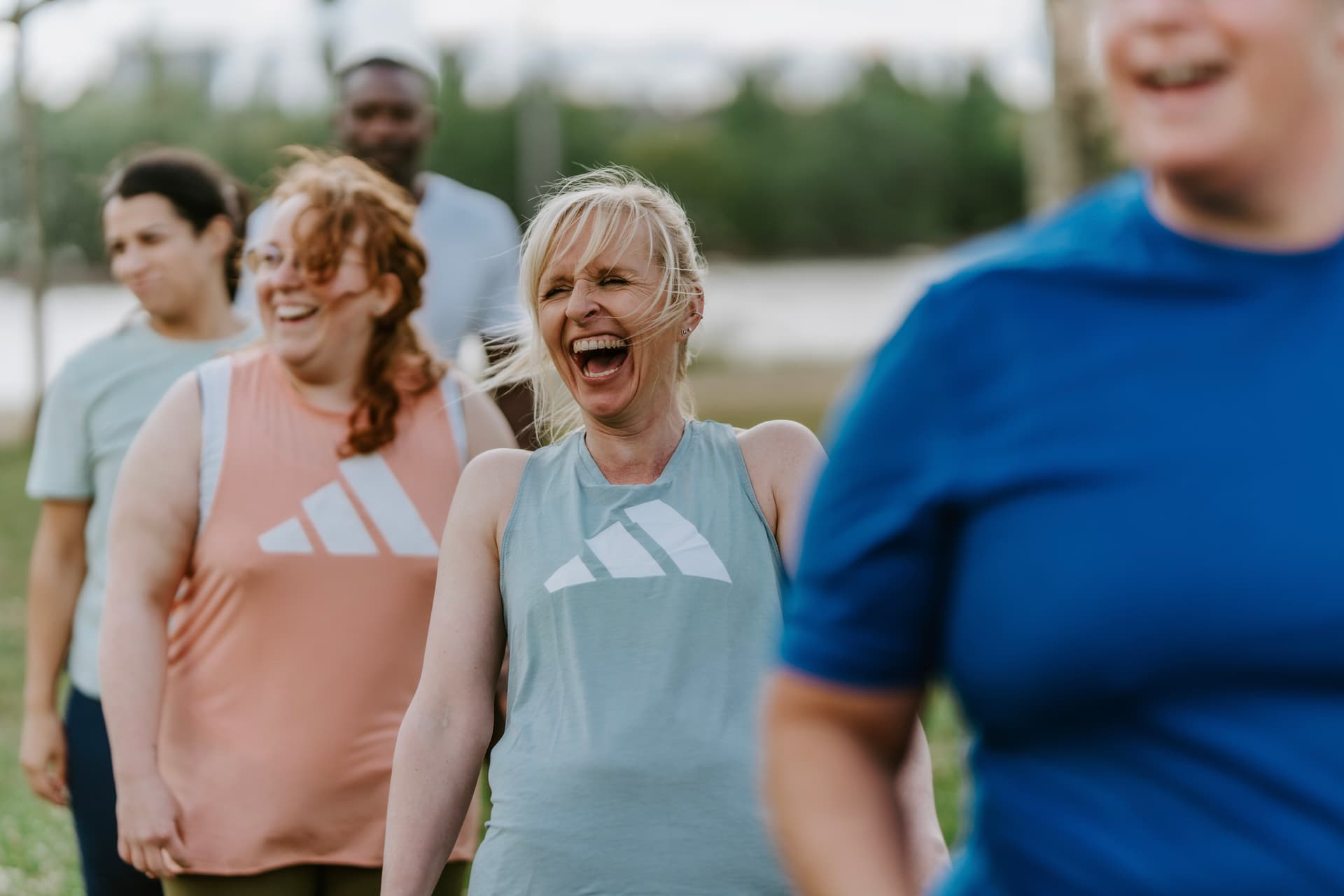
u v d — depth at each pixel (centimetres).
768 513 257
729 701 244
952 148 6575
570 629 247
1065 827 137
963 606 140
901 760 157
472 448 338
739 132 6662
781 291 4731
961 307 140
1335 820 128
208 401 329
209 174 395
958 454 139
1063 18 1320
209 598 321
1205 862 131
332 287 321
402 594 323
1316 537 127
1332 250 134
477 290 500
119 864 371
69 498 383
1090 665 132
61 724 391
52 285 4691
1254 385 131
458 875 331
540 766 242
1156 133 134
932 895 159
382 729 320
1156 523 130
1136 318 135
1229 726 131
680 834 236
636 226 261
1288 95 131
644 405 261
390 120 510
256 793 313
